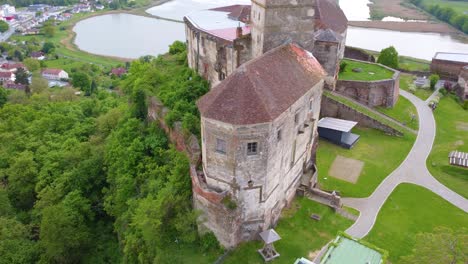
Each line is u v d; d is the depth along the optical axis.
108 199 61.34
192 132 54.38
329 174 62.62
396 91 85.44
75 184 67.19
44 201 64.19
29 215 69.25
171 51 95.50
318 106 56.19
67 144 77.00
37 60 178.38
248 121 40.12
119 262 58.66
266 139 41.75
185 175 50.28
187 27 77.62
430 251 37.16
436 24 196.88
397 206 55.84
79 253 61.72
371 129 77.00
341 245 39.34
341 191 58.53
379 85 81.62
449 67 104.56
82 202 63.50
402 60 140.50
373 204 56.03
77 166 70.19
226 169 43.56
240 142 41.44
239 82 41.66
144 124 68.31
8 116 95.44
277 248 46.69
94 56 188.88
